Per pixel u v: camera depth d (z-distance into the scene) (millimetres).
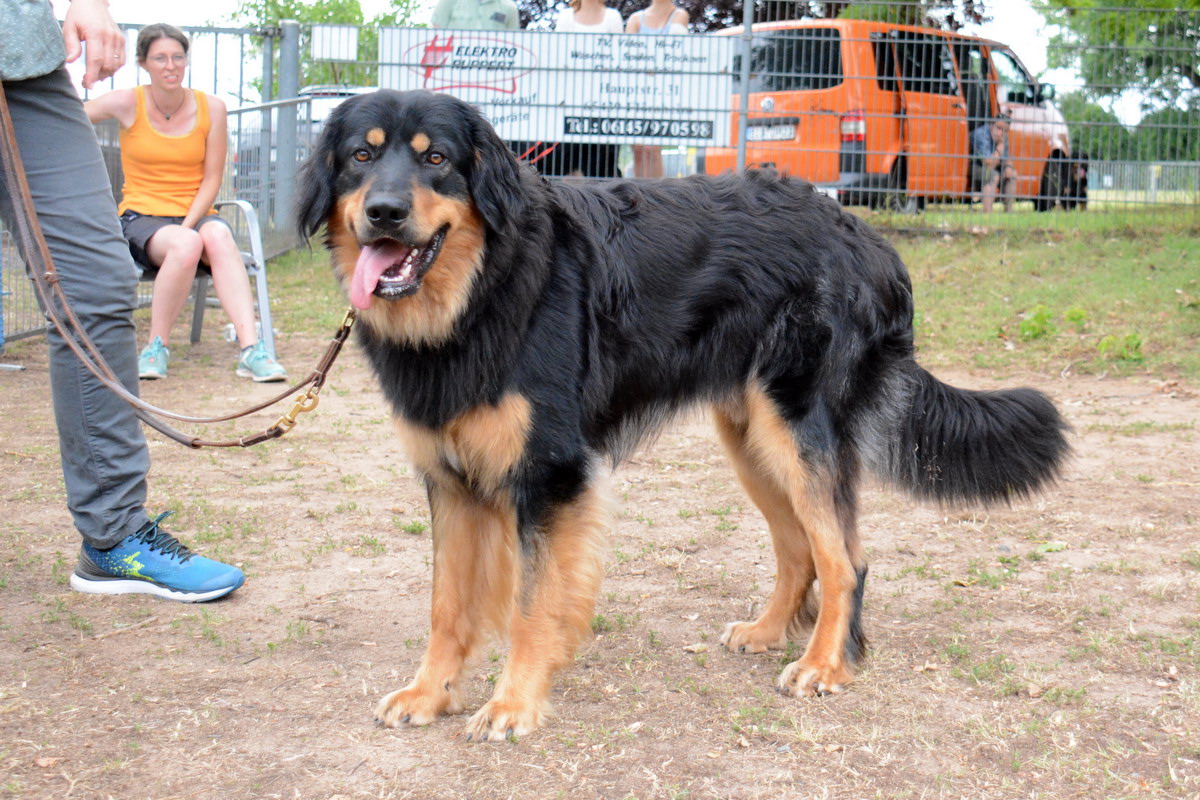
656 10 11789
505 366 3295
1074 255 10828
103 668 3594
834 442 3832
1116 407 7191
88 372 3973
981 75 11664
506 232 3352
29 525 4973
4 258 8625
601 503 3436
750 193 4023
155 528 4266
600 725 3318
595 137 11570
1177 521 5141
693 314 3826
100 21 3791
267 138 11875
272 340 8164
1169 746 3119
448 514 3486
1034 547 4898
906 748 3156
